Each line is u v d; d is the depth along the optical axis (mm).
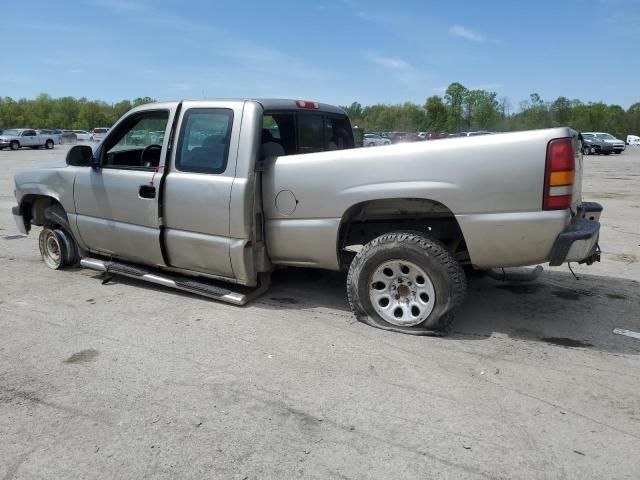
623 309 4973
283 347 4070
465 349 4043
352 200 4277
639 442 2875
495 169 3811
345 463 2707
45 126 102375
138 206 5148
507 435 2936
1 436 2953
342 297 5250
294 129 5359
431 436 2928
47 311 4871
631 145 61219
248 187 4531
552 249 3822
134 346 4105
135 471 2656
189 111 4879
